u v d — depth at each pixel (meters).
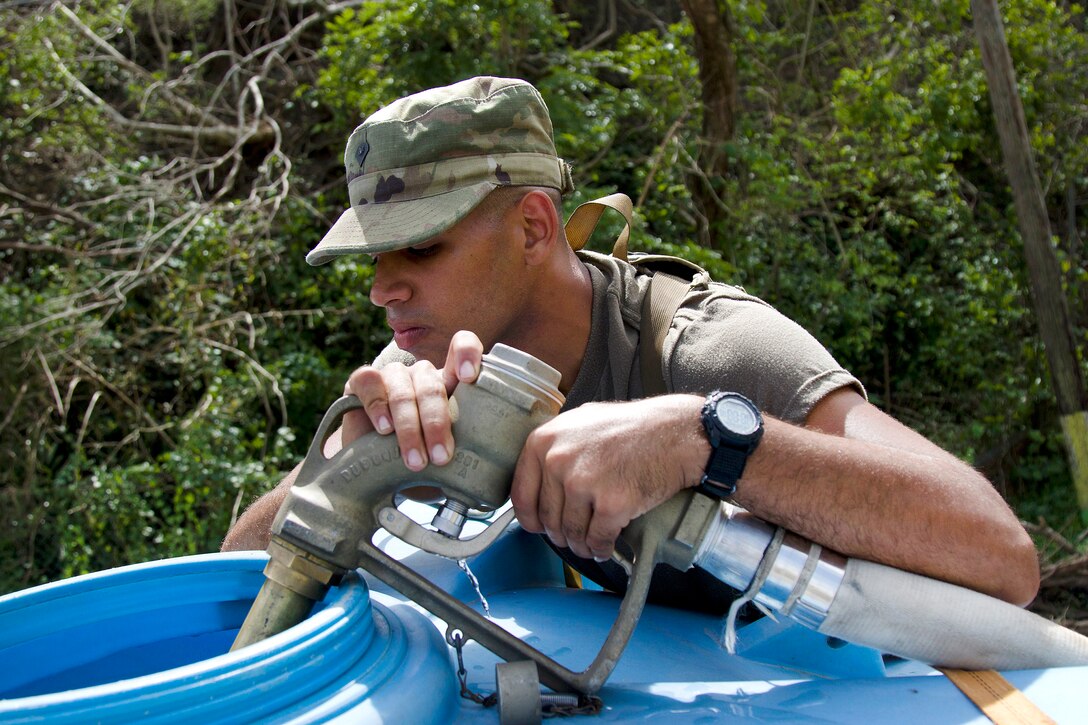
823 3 7.81
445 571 1.36
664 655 1.12
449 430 0.95
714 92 6.60
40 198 6.22
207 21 7.62
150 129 6.74
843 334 7.23
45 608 1.03
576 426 0.97
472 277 1.35
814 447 1.02
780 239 6.89
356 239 1.28
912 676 1.00
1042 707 0.91
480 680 1.02
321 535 0.95
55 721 0.72
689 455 0.98
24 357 5.17
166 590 1.08
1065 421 5.77
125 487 4.98
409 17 5.86
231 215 6.11
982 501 1.07
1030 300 7.35
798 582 0.98
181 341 5.52
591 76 6.62
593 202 1.66
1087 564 4.65
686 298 1.42
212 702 0.77
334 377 5.93
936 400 7.29
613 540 0.98
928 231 7.78
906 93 7.75
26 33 6.25
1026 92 7.30
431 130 1.29
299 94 6.65
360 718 0.81
